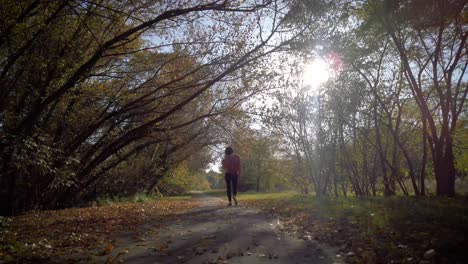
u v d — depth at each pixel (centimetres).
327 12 1096
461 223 562
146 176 2638
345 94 1316
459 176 1691
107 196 2270
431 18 1062
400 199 979
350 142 1498
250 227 778
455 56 1105
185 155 2616
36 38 1021
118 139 1523
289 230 734
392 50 1271
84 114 1444
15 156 966
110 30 1180
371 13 1117
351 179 1510
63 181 1370
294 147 1534
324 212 923
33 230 783
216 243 601
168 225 838
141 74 1423
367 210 821
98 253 533
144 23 1034
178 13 1044
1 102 1023
